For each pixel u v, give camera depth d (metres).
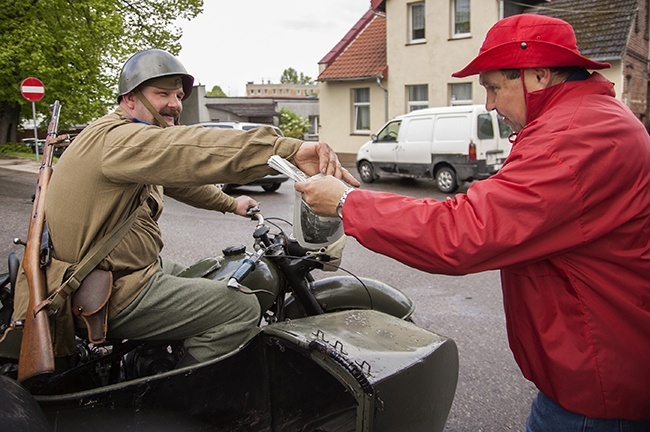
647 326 1.65
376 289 3.27
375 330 2.40
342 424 2.42
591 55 16.84
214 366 2.33
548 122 1.64
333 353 2.11
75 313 2.25
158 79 2.45
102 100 21.27
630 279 1.65
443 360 2.35
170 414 2.27
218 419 2.39
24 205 10.69
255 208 3.20
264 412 2.51
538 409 1.86
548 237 1.59
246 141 2.09
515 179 1.58
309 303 3.04
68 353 2.30
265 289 2.80
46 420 1.94
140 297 2.36
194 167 2.10
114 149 2.17
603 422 1.70
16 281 2.45
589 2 18.42
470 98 18.89
